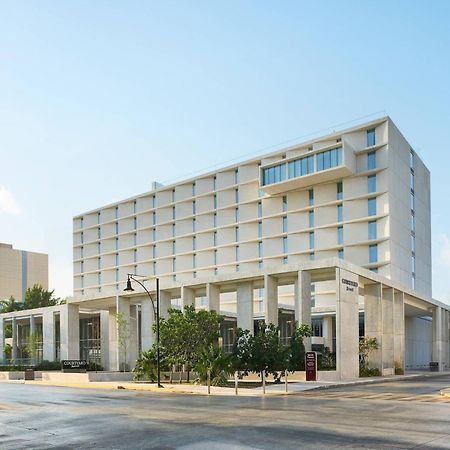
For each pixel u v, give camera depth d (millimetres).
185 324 40688
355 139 79875
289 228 86812
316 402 22844
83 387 39906
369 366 47875
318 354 45938
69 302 65875
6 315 76500
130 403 23797
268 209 90312
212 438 13266
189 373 44812
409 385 34656
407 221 81875
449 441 12273
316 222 83000
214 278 50781
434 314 69438
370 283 49344
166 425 15859
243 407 20953
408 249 81375
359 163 79125
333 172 77250
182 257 104500
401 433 13523
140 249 112375
